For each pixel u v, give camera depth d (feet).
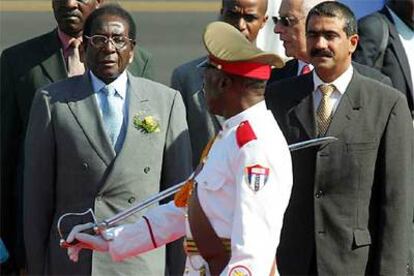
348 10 47.96
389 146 47.26
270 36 63.31
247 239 37.22
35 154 49.06
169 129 49.55
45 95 49.34
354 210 47.26
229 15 53.06
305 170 47.34
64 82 49.78
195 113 52.49
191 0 138.41
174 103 49.85
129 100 49.32
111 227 43.04
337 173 47.16
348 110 47.47
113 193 48.60
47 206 49.32
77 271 49.08
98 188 48.52
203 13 132.98
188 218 39.58
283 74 53.26
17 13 128.06
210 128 52.24
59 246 49.16
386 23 61.16
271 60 38.83
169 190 42.22
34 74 55.47
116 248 42.04
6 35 119.14
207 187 38.93
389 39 61.05
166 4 136.46
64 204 49.01
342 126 47.29
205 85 39.60
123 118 49.24
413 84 61.36
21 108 55.57
